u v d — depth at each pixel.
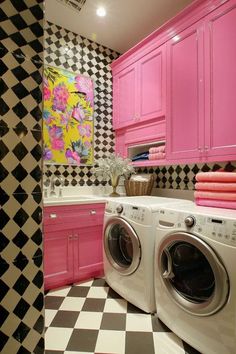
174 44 2.13
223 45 1.73
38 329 0.86
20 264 0.83
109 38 2.84
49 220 2.13
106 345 1.45
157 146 2.63
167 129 2.20
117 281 2.02
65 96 2.68
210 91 1.82
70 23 2.57
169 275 1.54
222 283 1.21
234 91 1.67
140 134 2.60
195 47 1.94
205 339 1.31
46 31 2.54
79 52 2.79
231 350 1.19
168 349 1.42
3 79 0.81
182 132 2.05
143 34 2.76
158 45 2.31
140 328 1.61
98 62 2.95
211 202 1.67
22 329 0.83
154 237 1.75
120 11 2.36
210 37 1.82
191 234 1.40
